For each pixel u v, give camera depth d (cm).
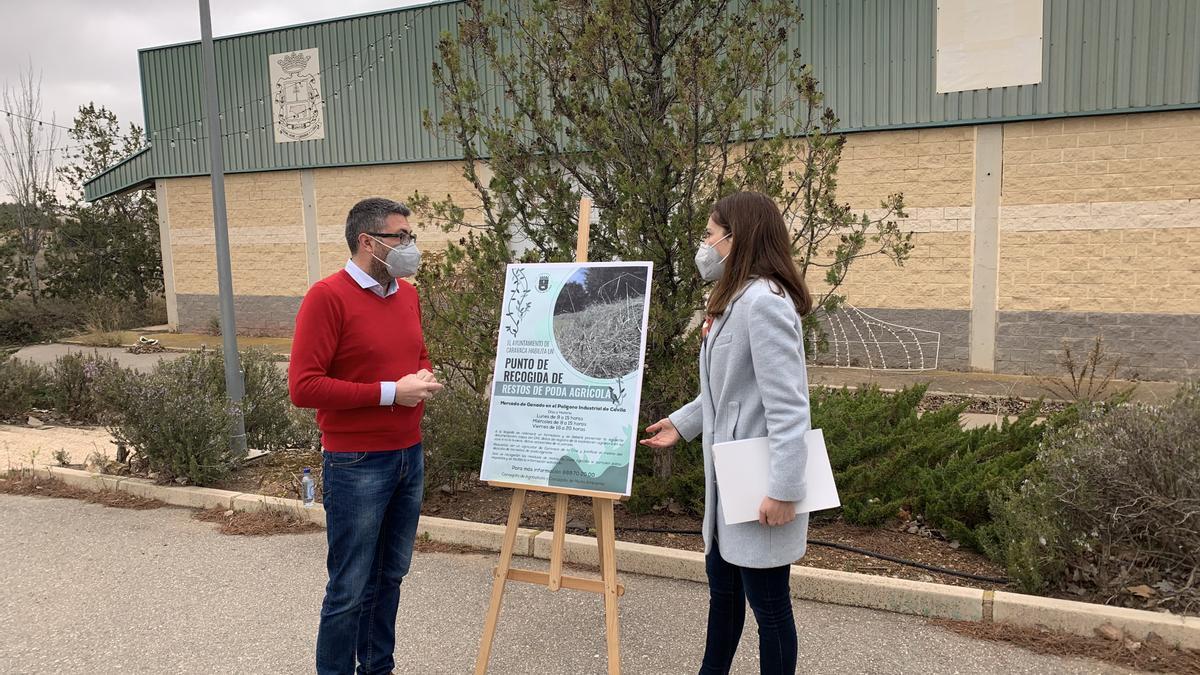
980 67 1105
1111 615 367
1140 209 1055
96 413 937
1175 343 1054
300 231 1727
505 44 928
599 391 335
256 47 1686
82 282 2233
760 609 270
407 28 1542
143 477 644
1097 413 456
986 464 522
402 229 308
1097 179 1072
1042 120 1089
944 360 1177
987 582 419
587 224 368
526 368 351
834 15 1168
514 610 414
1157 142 1039
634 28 526
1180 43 1012
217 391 733
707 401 283
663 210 510
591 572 464
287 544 519
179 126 1808
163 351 1630
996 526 447
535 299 357
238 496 588
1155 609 378
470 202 1544
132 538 533
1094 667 346
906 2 1131
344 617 304
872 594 410
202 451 618
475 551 499
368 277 309
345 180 1664
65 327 1975
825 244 1204
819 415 594
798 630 387
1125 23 1034
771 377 254
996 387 1040
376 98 1591
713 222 284
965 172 1137
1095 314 1091
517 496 344
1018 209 1116
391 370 312
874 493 517
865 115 1169
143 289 2305
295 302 1761
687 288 512
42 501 619
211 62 694
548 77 537
